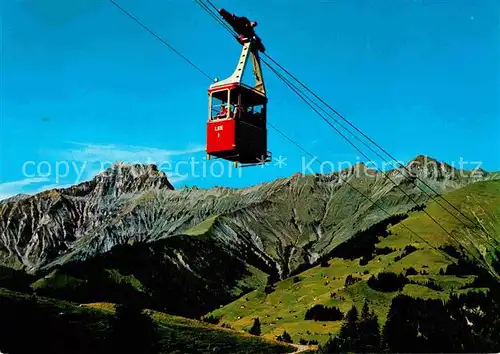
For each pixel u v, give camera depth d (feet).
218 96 162.91
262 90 166.50
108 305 508.53
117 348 415.23
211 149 161.17
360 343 594.65
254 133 163.73
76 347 395.34
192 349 476.13
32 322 404.36
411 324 629.51
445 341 595.47
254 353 517.96
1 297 429.79
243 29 161.89
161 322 530.27
